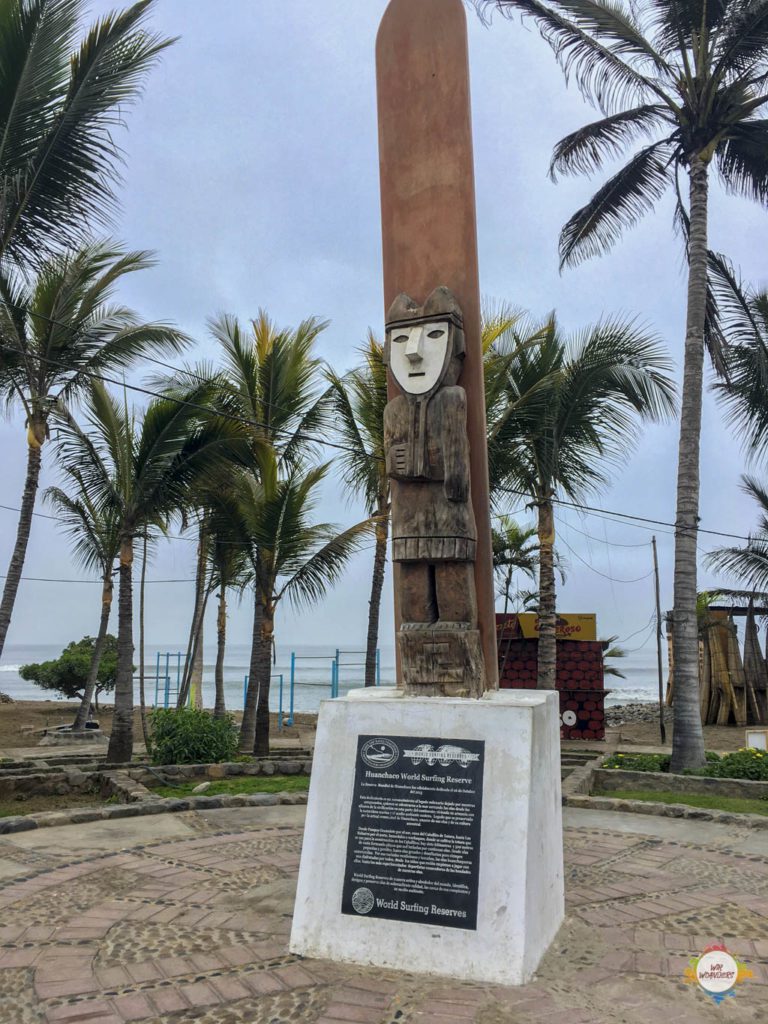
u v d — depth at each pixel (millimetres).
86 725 17125
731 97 11227
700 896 4965
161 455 10867
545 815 4281
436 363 4688
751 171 12086
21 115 8500
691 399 11062
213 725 10906
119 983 3617
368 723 4355
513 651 17438
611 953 3984
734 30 10578
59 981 3637
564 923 4438
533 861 3941
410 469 4633
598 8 10789
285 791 8672
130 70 8828
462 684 4527
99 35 8562
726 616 20312
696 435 11008
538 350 12008
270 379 13000
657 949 4039
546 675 12062
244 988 3574
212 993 3521
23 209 9000
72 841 6383
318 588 12359
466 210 5027
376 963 3826
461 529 4609
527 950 3697
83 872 5426
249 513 11617
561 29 11219
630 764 10875
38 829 6836
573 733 16766
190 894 4926
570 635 17188
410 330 4805
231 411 12297
